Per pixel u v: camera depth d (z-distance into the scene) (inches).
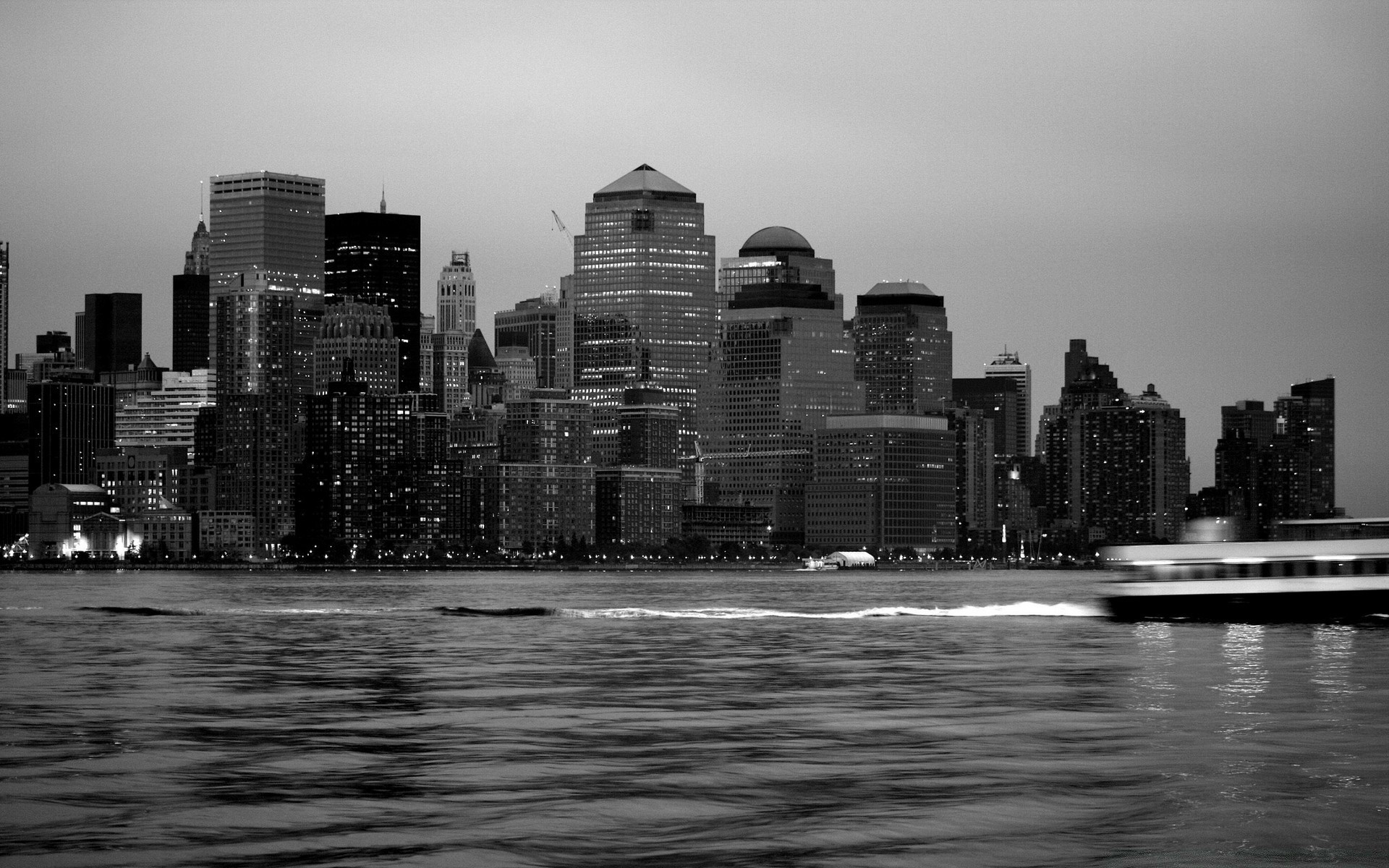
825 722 5551.2
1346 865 3501.5
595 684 6825.8
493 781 4443.9
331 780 4475.9
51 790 4340.6
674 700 6190.9
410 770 4616.1
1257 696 6058.1
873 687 6565.0
